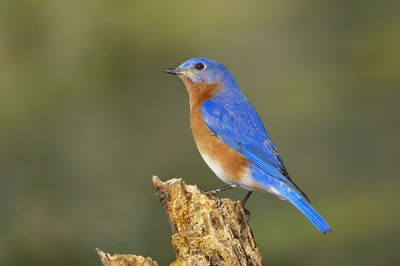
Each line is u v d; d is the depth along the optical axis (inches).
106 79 678.5
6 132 617.0
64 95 658.8
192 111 397.1
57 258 483.5
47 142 625.6
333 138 717.3
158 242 528.7
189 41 737.0
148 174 631.2
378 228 557.6
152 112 682.2
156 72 701.3
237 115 383.6
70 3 685.3
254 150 374.9
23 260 475.2
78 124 648.4
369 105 736.3
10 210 524.1
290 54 792.3
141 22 703.7
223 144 378.0
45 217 522.0
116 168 629.3
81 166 614.2
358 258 524.1
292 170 692.7
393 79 742.5
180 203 295.7
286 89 758.5
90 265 484.4
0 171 577.0
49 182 577.3
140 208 560.1
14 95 640.4
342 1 792.9
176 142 663.8
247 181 376.5
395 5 780.0
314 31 797.9
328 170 685.3
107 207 556.4
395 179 653.9
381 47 761.0
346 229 558.9
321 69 775.1
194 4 747.4
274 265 522.0
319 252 529.3
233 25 773.9
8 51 663.1
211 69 401.4
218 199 298.0
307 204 360.2
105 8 695.1
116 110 674.8
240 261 277.7
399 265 518.9
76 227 515.8
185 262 270.2
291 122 724.0
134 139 662.5
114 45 690.8
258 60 784.9
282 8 796.6
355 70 765.3
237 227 291.7
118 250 511.8
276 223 560.4
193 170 635.5
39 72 660.7
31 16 673.6
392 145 711.1
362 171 682.2
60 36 679.1
